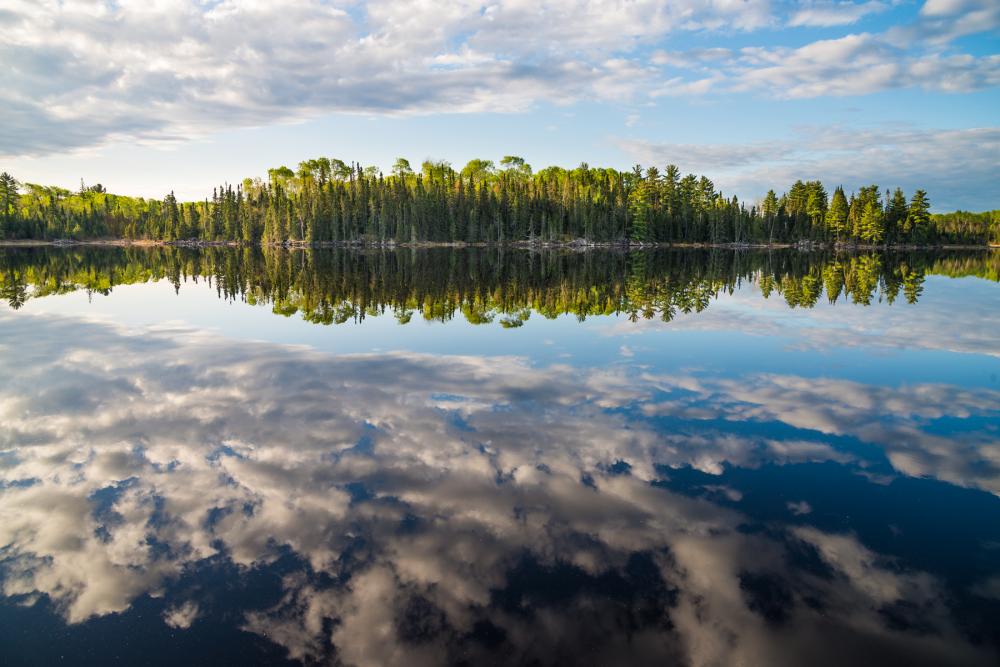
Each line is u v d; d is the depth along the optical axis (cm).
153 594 604
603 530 713
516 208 11300
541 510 761
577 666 498
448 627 546
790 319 2389
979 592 603
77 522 745
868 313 2594
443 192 11712
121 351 1742
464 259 7119
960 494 817
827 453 959
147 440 1014
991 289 3816
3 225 12019
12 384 1373
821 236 11906
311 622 557
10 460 933
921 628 550
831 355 1692
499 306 2744
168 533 716
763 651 518
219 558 663
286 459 929
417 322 2262
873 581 619
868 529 723
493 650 517
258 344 1842
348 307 2709
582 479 854
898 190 12038
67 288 3634
